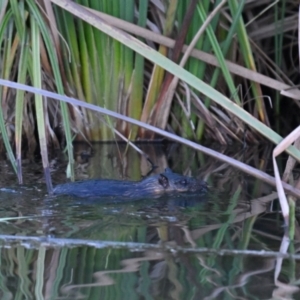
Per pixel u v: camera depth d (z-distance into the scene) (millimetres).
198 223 7855
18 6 10695
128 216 8195
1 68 12500
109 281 5809
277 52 14039
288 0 14391
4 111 12516
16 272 6074
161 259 6457
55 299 5406
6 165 11461
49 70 12492
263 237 7254
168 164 11969
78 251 6715
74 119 13406
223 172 11273
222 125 13773
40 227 7594
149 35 12242
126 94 13312
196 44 12703
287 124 14977
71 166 10070
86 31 12836
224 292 5578
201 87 9047
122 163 11969
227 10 13766
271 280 5883
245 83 13453
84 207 8633
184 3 12570
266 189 9875
